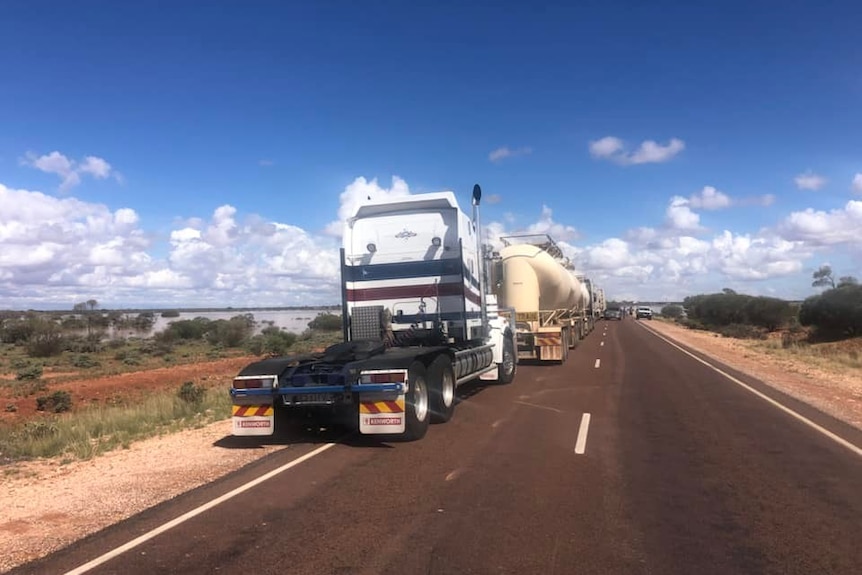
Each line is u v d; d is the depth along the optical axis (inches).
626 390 621.0
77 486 312.2
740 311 2573.8
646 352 1125.1
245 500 273.4
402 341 525.7
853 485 282.4
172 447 402.3
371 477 307.1
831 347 1397.6
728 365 896.3
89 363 1390.3
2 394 874.8
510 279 933.2
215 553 212.1
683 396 577.3
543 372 804.6
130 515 258.8
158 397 671.8
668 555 202.4
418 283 525.3
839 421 448.5
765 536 218.5
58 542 229.8
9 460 387.2
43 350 1658.5
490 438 397.4
